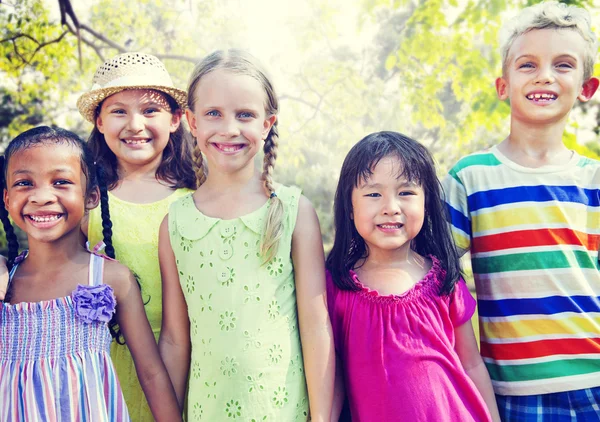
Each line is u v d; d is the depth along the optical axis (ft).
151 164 7.04
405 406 5.27
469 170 6.55
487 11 16.24
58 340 4.99
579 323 5.97
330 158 21.56
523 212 6.18
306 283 5.63
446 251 5.96
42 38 20.47
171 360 5.83
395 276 5.78
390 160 5.65
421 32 17.62
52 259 5.27
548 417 5.90
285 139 20.08
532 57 6.23
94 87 6.84
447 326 5.77
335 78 19.75
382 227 5.62
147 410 6.28
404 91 19.03
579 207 6.16
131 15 21.43
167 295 5.88
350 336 5.65
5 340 5.02
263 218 5.58
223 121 5.43
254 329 5.36
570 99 6.23
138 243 6.48
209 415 5.38
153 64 6.97
